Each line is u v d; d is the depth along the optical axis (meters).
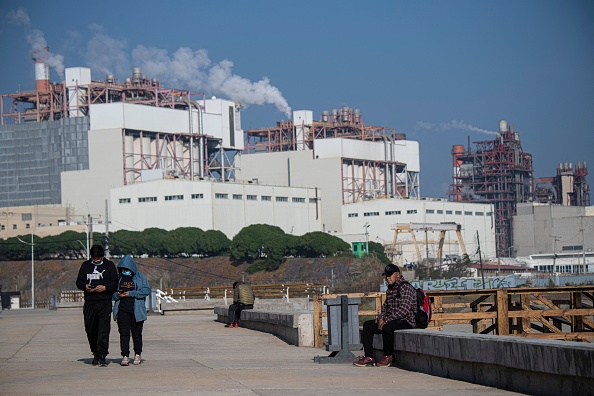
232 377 17.67
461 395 14.09
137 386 16.14
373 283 154.88
